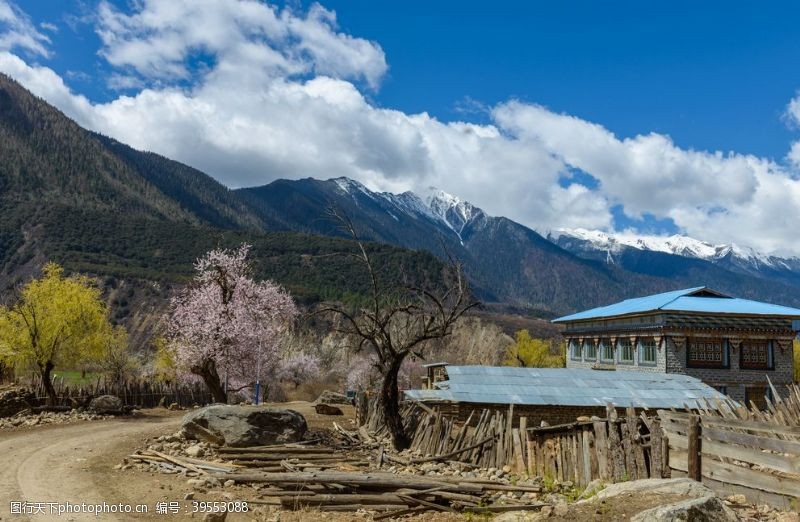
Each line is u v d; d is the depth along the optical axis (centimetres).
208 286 4281
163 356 5109
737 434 1370
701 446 1459
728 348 4212
